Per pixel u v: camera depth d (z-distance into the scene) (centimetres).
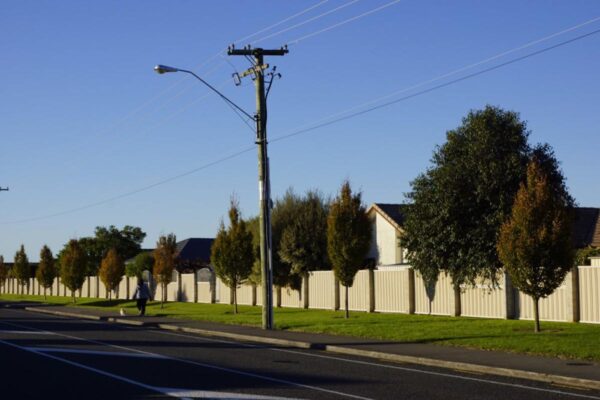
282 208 4384
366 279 3512
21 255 8194
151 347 2245
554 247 2222
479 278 2925
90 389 1397
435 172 3100
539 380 1558
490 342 2094
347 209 3145
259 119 2805
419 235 3130
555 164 3064
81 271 6062
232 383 1479
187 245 7800
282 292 4312
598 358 1788
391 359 1928
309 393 1355
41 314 4472
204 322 3278
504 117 3078
